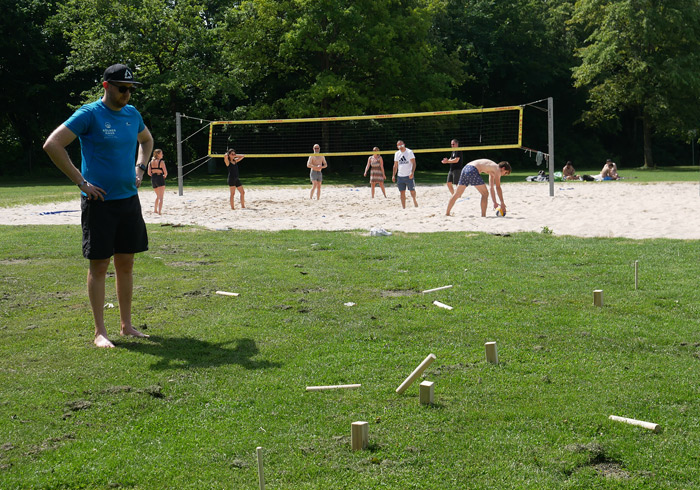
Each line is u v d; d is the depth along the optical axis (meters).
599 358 4.85
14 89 37.28
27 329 5.75
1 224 13.23
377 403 4.09
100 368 4.76
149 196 21.47
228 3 37.81
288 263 8.70
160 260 8.98
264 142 39.62
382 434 3.66
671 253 8.83
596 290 6.40
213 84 31.98
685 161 54.62
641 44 40.03
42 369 4.75
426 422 3.81
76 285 7.49
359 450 3.47
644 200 16.11
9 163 40.06
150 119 32.41
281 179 33.59
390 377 4.52
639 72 39.56
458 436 3.63
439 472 3.26
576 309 6.16
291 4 33.56
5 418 3.92
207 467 3.34
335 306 6.39
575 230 11.39
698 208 13.88
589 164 49.53
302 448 3.51
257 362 4.86
